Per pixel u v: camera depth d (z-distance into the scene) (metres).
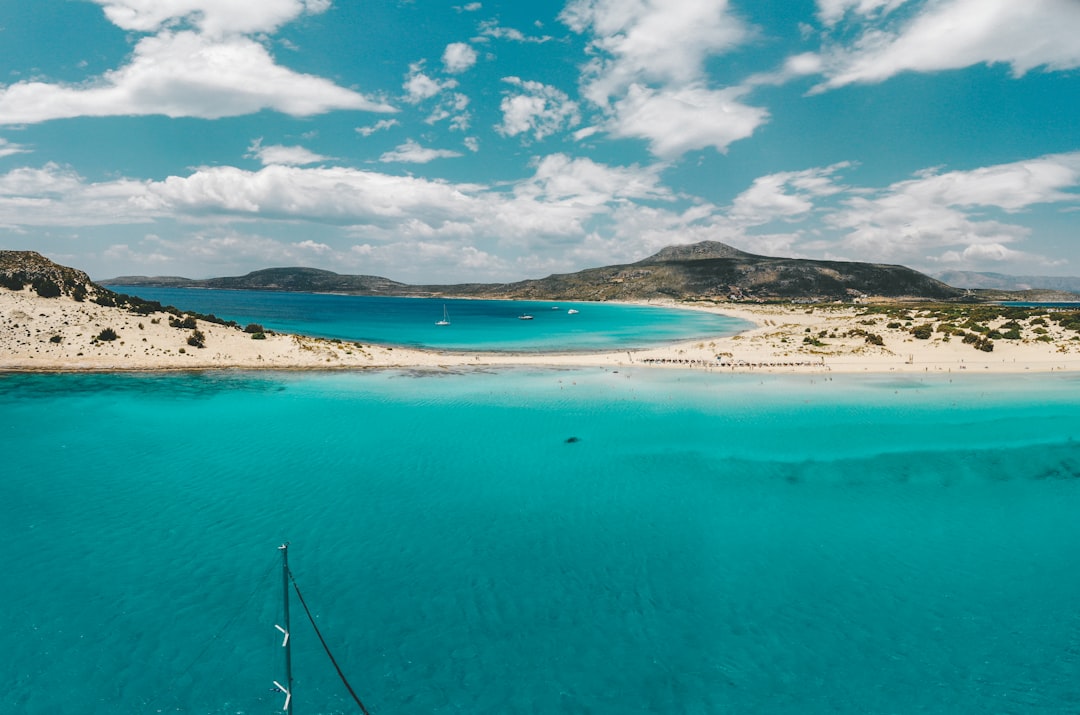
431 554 22.53
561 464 32.72
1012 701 15.26
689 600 19.72
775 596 19.97
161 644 17.03
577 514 26.27
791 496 28.31
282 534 23.88
